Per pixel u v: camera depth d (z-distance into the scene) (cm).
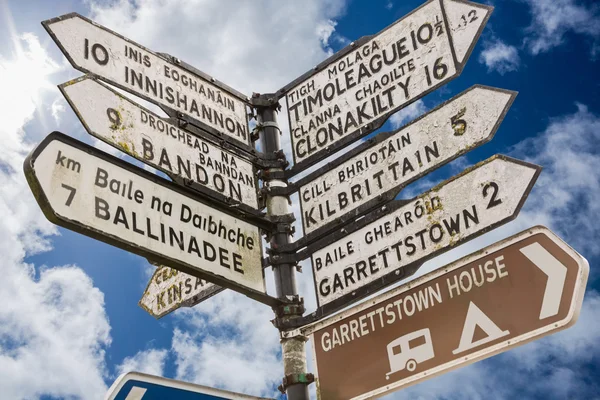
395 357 403
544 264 369
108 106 444
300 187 523
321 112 538
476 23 477
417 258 436
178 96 506
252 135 561
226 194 491
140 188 432
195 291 538
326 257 483
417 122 478
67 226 384
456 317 390
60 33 446
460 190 433
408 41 509
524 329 363
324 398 418
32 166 375
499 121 438
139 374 324
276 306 486
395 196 466
